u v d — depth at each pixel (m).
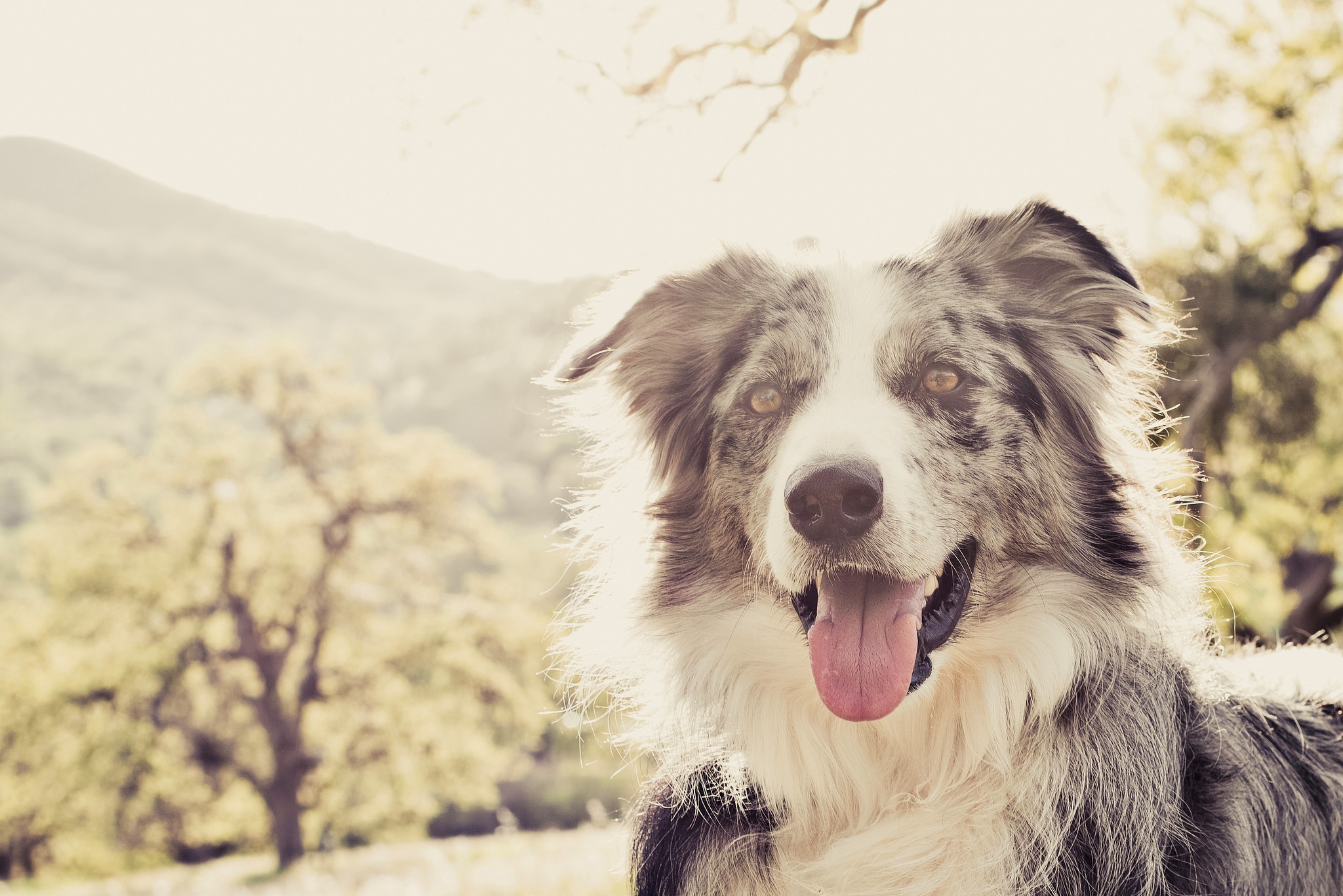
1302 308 2.33
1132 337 0.77
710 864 0.72
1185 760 0.70
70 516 6.44
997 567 0.73
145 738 6.20
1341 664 0.80
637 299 0.80
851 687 0.69
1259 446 2.70
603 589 0.81
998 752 0.71
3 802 6.15
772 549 0.71
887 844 0.71
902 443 0.71
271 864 6.37
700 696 0.76
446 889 1.99
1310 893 0.71
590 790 9.12
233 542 6.46
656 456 0.81
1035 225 0.77
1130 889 0.68
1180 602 0.73
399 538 6.89
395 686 6.36
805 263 0.79
